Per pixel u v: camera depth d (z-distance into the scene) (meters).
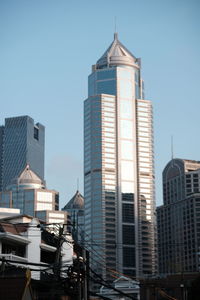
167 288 123.56
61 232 50.59
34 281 56.91
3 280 41.88
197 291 77.25
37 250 81.19
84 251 48.59
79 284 47.22
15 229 81.62
